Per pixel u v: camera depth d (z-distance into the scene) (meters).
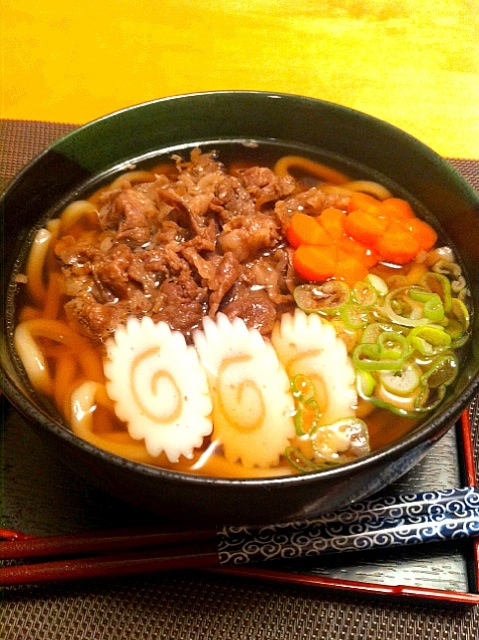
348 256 0.31
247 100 0.34
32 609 0.25
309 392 0.28
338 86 0.42
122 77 0.42
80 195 0.34
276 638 0.25
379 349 0.29
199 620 0.25
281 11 0.47
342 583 0.25
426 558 0.26
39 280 0.31
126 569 0.25
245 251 0.31
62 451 0.23
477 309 0.29
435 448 0.28
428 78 0.43
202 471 0.26
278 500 0.22
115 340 0.29
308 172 0.35
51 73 0.42
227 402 0.27
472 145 0.39
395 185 0.34
